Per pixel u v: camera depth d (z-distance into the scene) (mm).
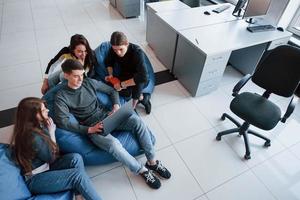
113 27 3953
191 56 2467
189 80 2641
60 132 1616
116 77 2236
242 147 2145
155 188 1764
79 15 4262
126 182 1801
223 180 1872
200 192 1781
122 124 1823
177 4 3270
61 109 1607
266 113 1862
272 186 1855
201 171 1921
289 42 2961
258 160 2037
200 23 2777
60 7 4508
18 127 1291
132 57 2012
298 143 2215
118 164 1924
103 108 1919
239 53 3092
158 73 3002
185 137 2197
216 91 2799
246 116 1851
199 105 2570
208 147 2121
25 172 1360
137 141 1841
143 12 4336
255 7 2584
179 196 1744
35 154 1354
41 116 1348
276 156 2082
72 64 1501
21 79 2711
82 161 1573
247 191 1812
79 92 1688
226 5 3316
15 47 3254
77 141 1652
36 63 2984
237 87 1941
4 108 2320
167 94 2682
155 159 1873
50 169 1493
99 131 1656
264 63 1937
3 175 1202
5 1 4574
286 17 3043
